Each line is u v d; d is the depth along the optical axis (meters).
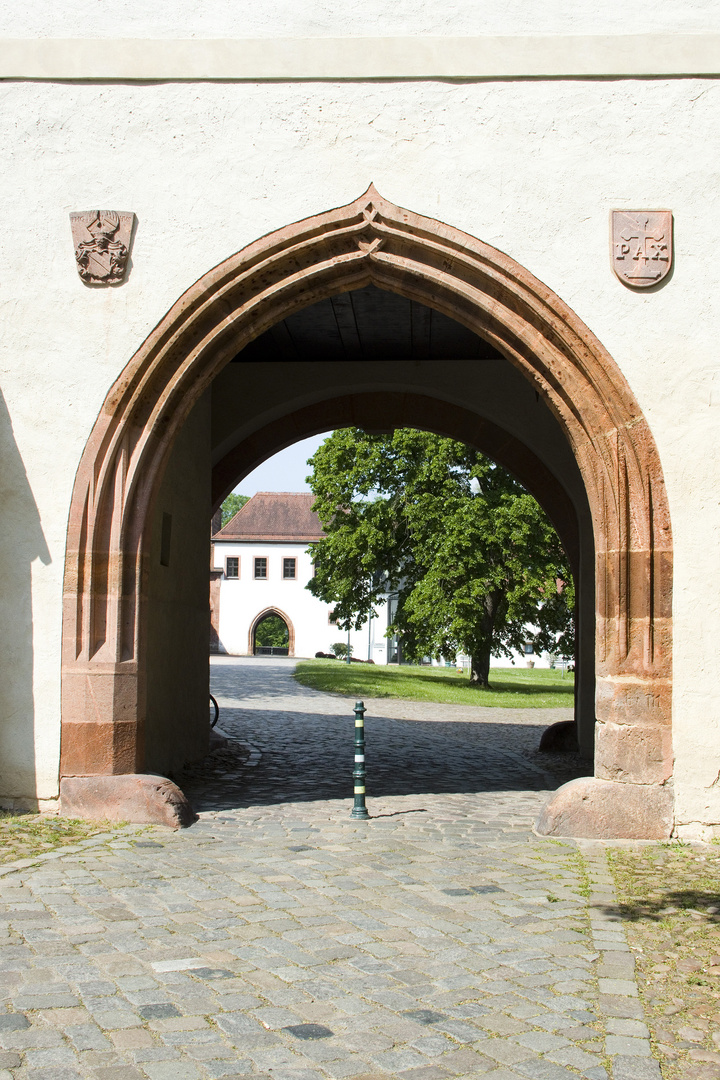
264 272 7.23
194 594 10.14
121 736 7.03
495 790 9.03
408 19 7.25
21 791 7.02
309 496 64.06
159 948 4.29
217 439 12.16
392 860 6.04
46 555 7.10
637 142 7.11
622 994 3.86
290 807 7.78
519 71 7.16
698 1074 3.18
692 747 6.78
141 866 5.70
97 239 7.20
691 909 5.04
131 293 7.20
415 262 7.25
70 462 7.14
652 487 6.93
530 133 7.16
